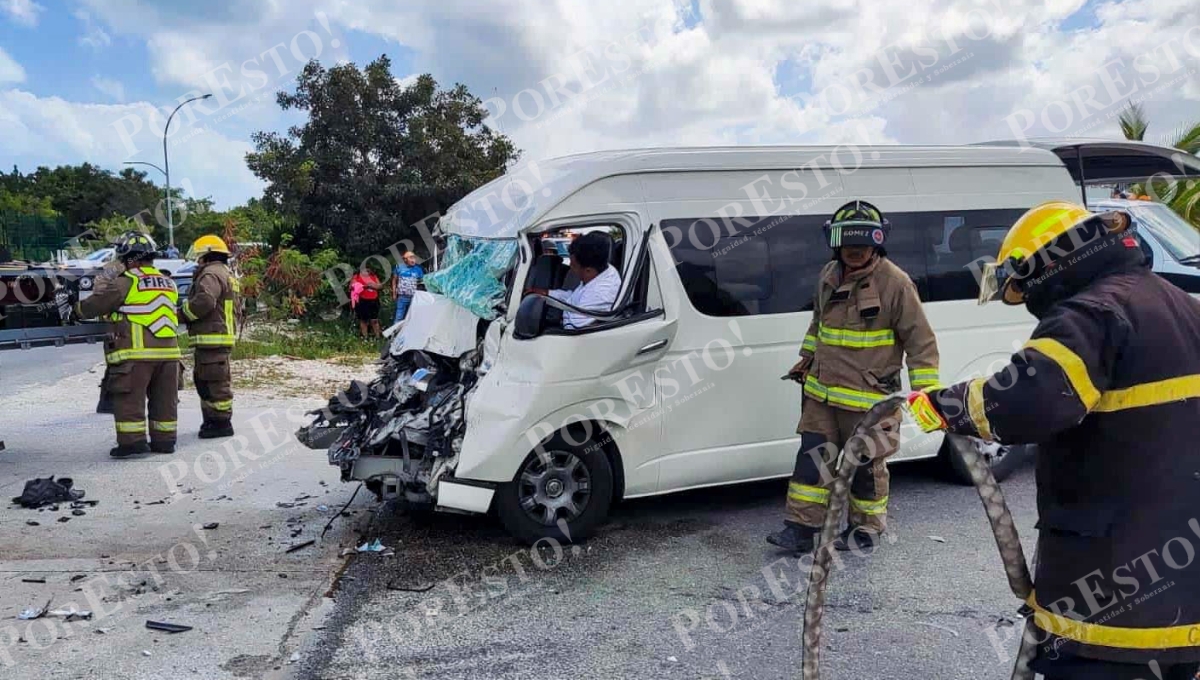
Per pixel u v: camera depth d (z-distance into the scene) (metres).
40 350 14.48
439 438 4.99
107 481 6.57
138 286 7.19
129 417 7.21
